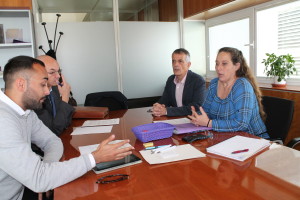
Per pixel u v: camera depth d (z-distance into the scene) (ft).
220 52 6.05
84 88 12.08
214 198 2.77
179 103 8.98
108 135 5.50
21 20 11.00
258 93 6.07
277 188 2.92
